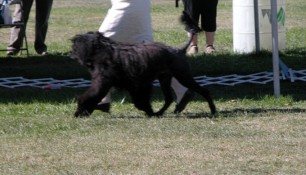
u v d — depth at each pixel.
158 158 8.13
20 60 16.56
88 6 28.98
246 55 16.31
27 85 13.43
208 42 17.23
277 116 10.22
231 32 21.19
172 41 19.53
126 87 10.10
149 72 9.90
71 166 7.89
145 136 9.09
